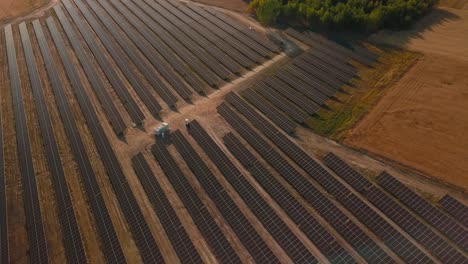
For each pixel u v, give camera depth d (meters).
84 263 41.81
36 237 45.50
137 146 56.09
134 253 42.25
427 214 40.38
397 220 40.47
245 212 44.34
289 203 44.03
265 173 48.19
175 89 66.62
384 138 50.06
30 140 60.72
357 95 57.75
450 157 46.06
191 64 72.81
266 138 53.59
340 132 52.22
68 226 46.25
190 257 40.47
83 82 72.75
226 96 62.31
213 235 42.19
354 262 37.47
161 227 44.41
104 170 53.12
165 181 50.00
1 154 59.03
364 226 40.69
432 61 61.78
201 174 49.56
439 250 37.12
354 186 44.81
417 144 48.44
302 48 71.38
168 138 56.47
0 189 52.78
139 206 47.12
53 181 52.56
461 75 57.84
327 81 61.34
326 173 46.50
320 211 42.72
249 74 67.19
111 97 67.38
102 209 47.38
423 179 44.34
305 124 54.53
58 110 66.31
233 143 53.34
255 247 40.19
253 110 58.31
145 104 64.12
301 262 38.25
